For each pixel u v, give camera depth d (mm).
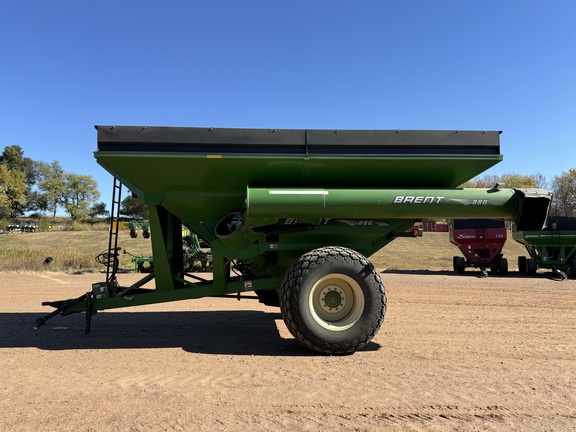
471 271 18547
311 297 4961
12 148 109312
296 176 5328
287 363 4691
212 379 4156
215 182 5395
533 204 5246
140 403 3562
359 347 4996
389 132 5246
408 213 5211
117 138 5066
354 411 3424
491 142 5277
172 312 7973
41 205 107250
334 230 5480
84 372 4379
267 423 3205
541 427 3191
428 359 4879
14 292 10742
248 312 7984
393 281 13719
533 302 9281
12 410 3426
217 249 5633
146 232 17203
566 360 4898
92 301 6000
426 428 3152
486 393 3834
